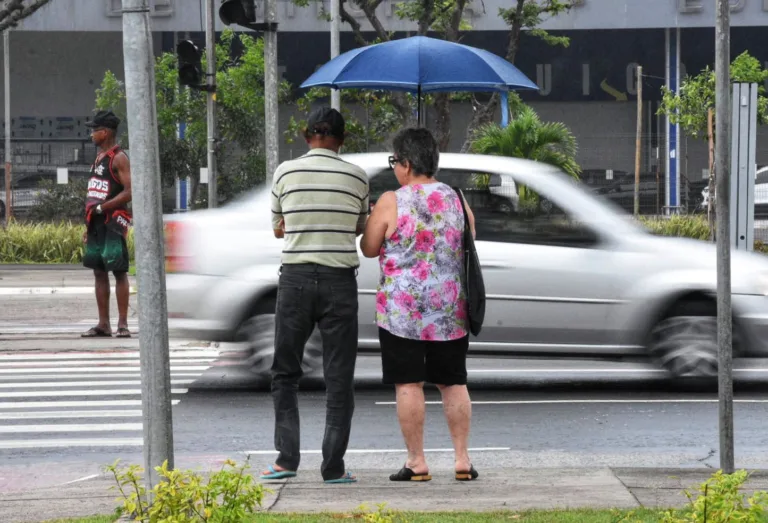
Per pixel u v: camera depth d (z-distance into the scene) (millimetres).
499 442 20250
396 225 15570
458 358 15852
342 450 15742
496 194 24203
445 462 18562
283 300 15891
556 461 18688
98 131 33531
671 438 20500
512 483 15539
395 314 15562
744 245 32906
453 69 23812
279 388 16125
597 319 24000
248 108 78375
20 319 40969
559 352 24188
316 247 15781
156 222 12133
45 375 28031
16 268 61125
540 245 24094
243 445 20188
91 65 115938
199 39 108188
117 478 11391
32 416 23078
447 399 15945
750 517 10078
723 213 13539
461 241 15734
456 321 15664
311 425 21641
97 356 31125
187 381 26891
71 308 44500
